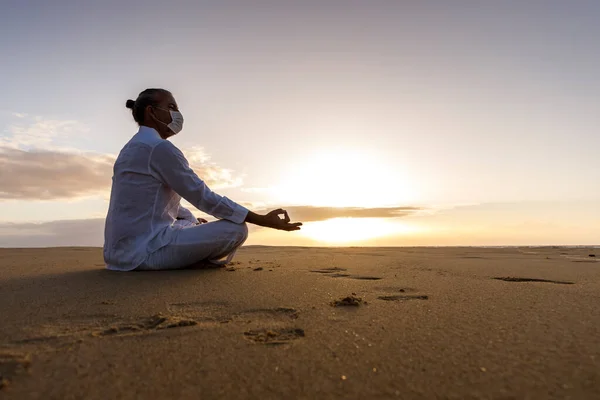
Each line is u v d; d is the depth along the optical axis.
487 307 1.83
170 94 3.28
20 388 1.01
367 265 3.61
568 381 1.05
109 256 2.99
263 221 3.10
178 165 2.95
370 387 1.03
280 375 1.09
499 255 5.12
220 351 1.26
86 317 1.63
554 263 3.92
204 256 3.06
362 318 1.64
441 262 3.95
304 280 2.53
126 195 2.94
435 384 1.04
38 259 4.07
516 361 1.18
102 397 0.97
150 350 1.26
